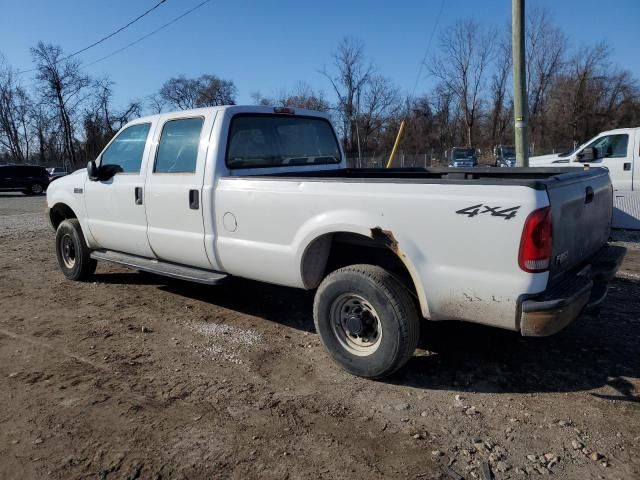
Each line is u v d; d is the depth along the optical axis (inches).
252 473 110.3
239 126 193.0
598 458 112.4
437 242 133.1
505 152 1360.7
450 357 163.5
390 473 109.5
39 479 109.7
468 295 130.0
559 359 160.6
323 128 233.8
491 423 127.0
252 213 171.5
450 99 2625.5
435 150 2650.1
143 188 209.5
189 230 194.4
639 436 119.8
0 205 859.4
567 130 2322.8
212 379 153.5
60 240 269.3
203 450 118.5
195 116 195.5
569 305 122.9
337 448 118.3
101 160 239.1
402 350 140.8
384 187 141.2
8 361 169.6
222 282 186.5
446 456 114.7
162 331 194.2
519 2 277.7
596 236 160.4
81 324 203.8
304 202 156.7
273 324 199.3
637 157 402.3
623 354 162.7
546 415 129.6
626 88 2293.3
